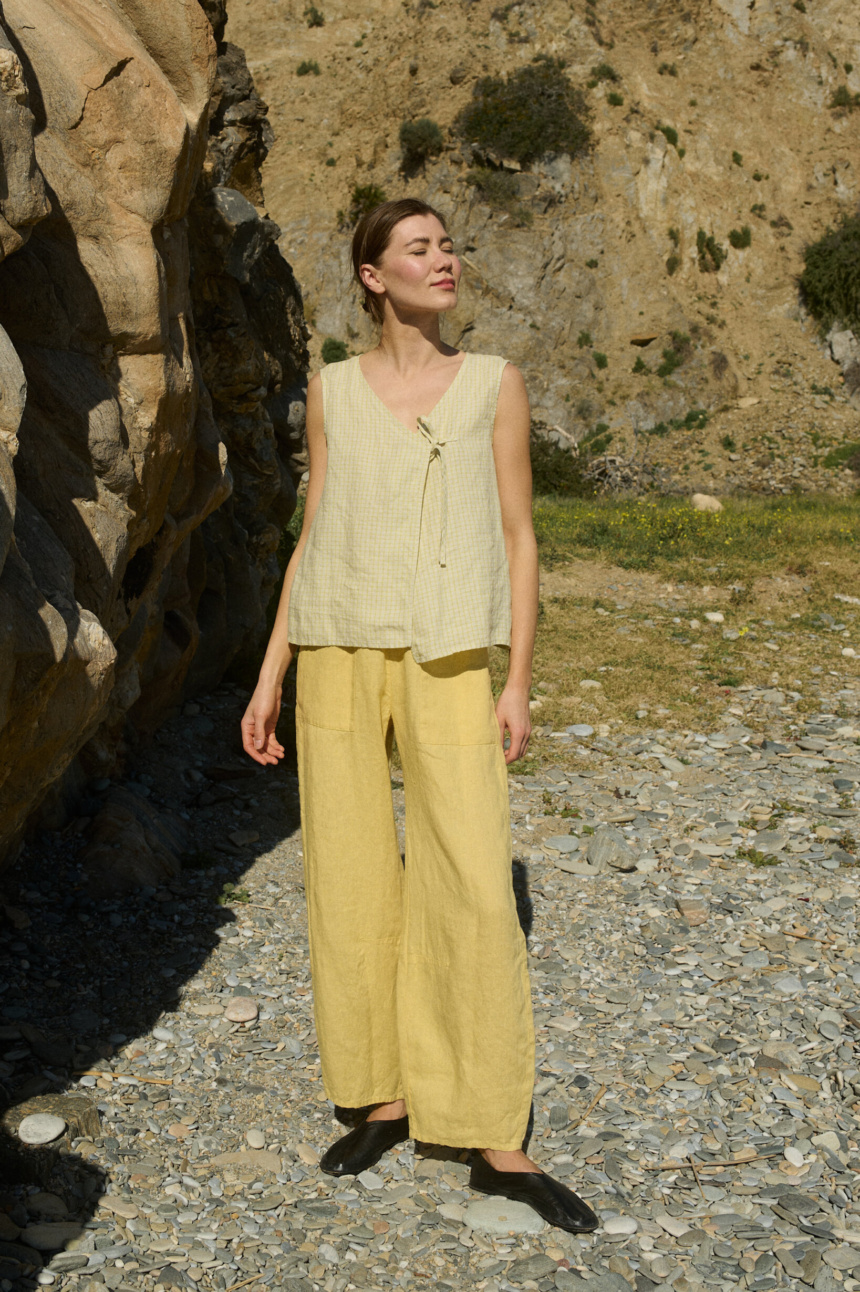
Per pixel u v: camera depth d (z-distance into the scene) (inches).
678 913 148.9
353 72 1325.0
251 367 229.8
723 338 1176.8
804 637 330.6
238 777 196.9
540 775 212.4
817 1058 110.6
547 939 139.9
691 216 1216.2
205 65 124.9
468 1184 89.1
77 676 89.8
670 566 428.5
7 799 93.3
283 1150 93.9
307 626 82.2
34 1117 91.4
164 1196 86.5
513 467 81.6
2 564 73.4
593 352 1138.0
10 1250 77.7
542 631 332.5
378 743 82.4
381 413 79.7
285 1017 117.9
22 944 127.3
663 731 243.3
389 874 86.0
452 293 77.7
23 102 83.5
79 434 102.3
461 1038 82.4
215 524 227.9
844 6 1352.1
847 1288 77.1
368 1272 78.7
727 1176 90.7
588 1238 82.7
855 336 1155.3
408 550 78.4
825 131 1291.8
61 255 101.7
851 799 199.3
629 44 1274.6
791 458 1044.5
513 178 1147.3
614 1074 107.0
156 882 149.6
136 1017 115.6
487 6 1258.6
